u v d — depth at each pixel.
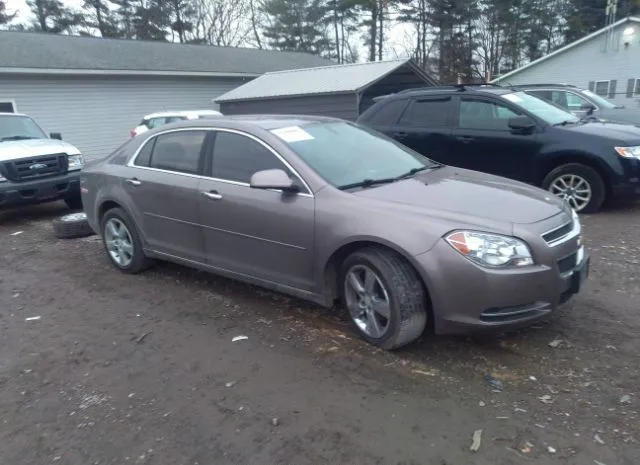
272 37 42.75
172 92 20.75
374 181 3.97
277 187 3.79
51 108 17.30
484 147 7.52
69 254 6.45
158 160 4.99
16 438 2.93
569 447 2.62
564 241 3.40
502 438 2.71
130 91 19.39
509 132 7.34
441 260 3.23
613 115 12.08
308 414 2.98
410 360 3.48
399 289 3.35
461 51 40.12
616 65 26.45
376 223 3.45
